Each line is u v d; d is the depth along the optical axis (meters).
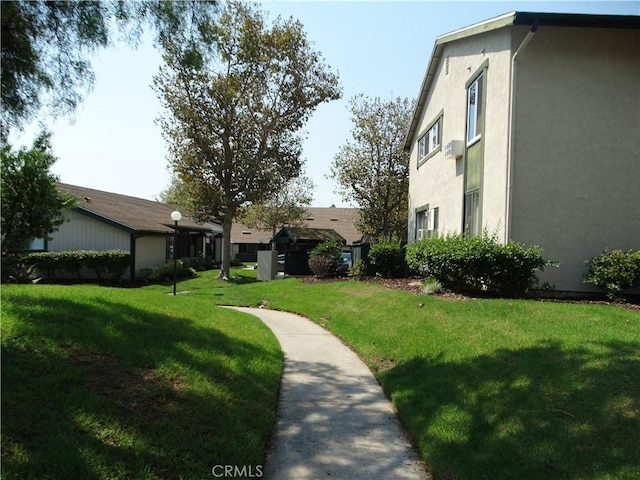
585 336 5.62
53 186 8.62
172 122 21.27
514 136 9.30
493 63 10.16
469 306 7.66
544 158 9.28
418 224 18.36
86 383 3.92
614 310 7.07
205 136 21.42
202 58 7.14
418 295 9.27
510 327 6.33
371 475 3.52
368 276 15.23
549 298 9.02
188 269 24.95
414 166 18.95
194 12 6.65
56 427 3.17
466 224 11.42
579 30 9.27
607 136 9.30
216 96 20.78
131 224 20.42
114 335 5.21
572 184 9.30
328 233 38.97
